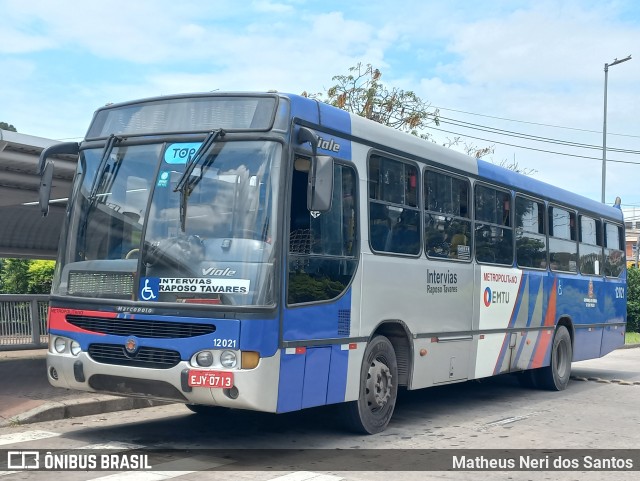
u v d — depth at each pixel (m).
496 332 11.19
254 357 6.70
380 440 8.27
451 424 9.55
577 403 11.81
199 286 6.88
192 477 6.39
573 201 14.30
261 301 6.76
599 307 15.21
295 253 7.17
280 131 7.12
